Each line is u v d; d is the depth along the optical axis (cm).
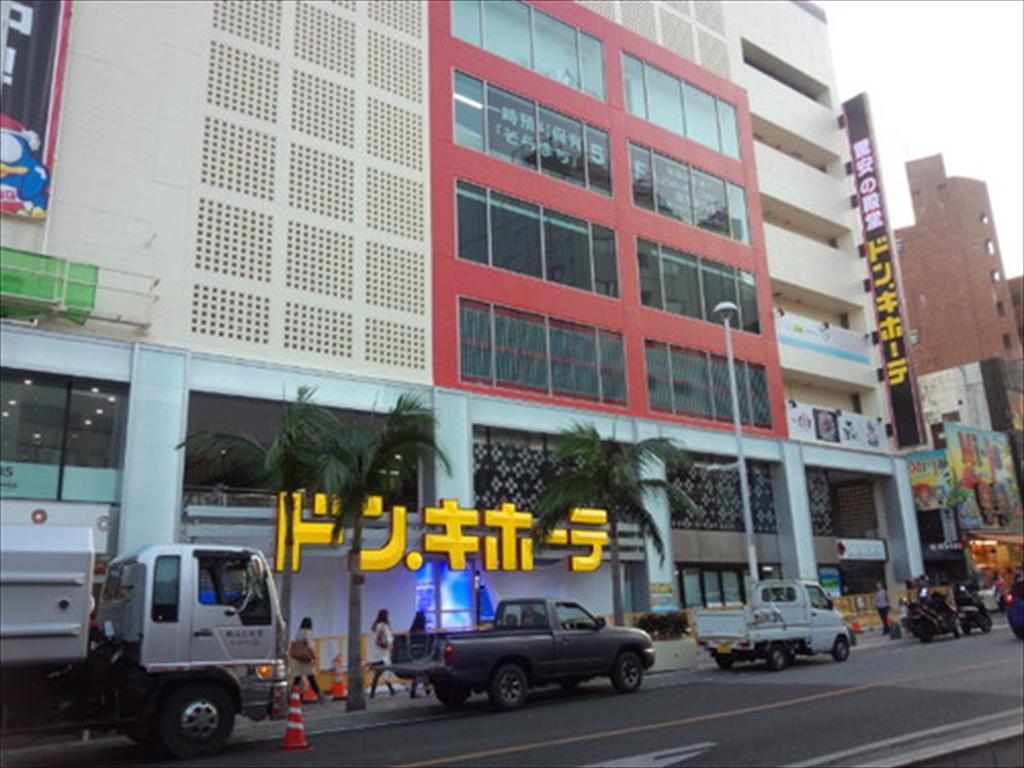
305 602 1900
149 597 1004
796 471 3167
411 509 2138
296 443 1545
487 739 1029
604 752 903
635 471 1959
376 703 1537
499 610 1512
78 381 1738
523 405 2425
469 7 2711
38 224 1711
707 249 3189
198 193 1973
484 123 2627
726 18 3691
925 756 669
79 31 1864
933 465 3700
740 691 1409
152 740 1005
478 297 2436
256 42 2167
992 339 6462
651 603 2498
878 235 3738
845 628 1959
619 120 3041
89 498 1695
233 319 1962
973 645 2038
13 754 1034
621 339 2781
